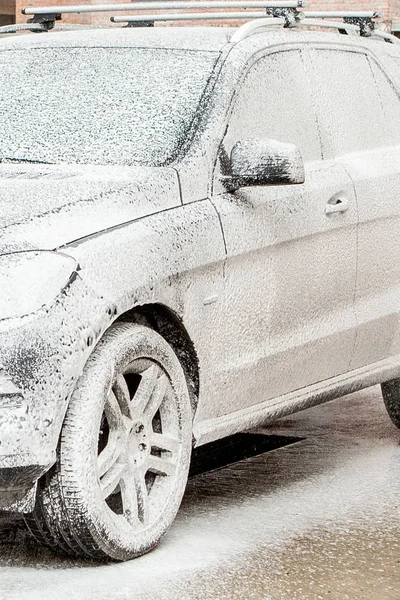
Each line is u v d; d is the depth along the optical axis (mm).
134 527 6094
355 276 7836
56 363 5551
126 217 6203
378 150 8391
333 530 6668
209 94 7102
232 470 8086
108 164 6797
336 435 9156
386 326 8211
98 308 5762
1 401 5488
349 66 8391
